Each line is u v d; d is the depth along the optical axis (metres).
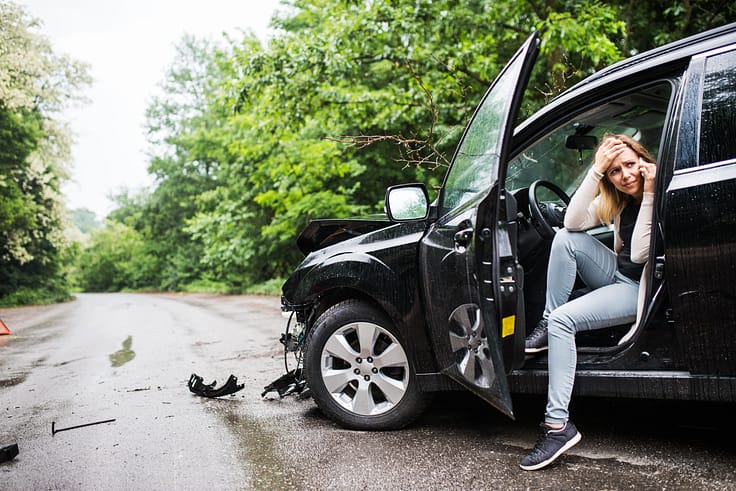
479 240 2.64
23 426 4.00
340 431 3.48
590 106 2.99
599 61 8.59
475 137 3.04
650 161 2.77
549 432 2.74
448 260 2.90
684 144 2.56
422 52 10.57
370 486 2.64
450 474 2.73
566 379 2.72
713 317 2.43
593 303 2.75
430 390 3.25
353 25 11.09
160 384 5.21
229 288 27.52
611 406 3.65
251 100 12.48
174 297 30.30
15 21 25.22
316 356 3.53
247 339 8.32
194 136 28.09
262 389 4.79
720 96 2.51
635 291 2.81
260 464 3.00
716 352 2.44
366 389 3.43
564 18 8.70
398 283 3.27
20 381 5.77
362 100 11.45
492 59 10.27
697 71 2.60
